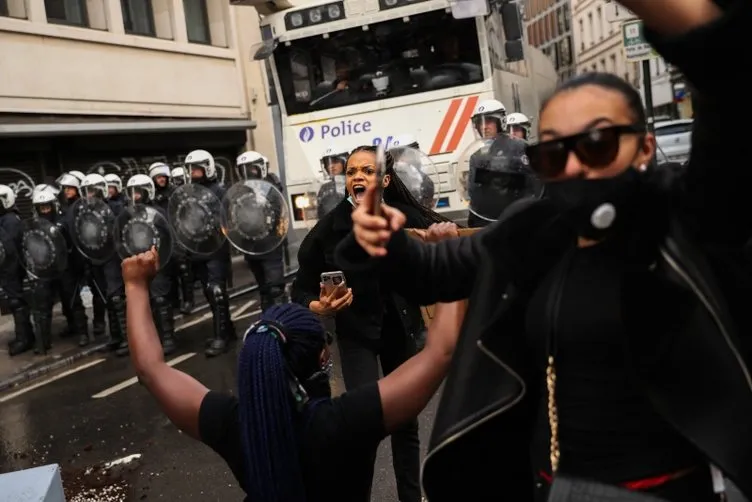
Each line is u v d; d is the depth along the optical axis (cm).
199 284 1202
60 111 1225
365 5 881
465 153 341
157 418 573
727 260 140
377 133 898
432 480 153
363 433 176
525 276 147
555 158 138
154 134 1369
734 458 126
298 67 924
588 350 138
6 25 1139
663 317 131
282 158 941
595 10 4103
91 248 800
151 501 421
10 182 1150
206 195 741
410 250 158
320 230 318
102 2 1317
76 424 582
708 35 111
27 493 229
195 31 1533
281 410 175
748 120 119
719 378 128
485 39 853
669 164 149
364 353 307
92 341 890
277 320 184
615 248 139
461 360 151
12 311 847
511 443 158
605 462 139
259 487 172
